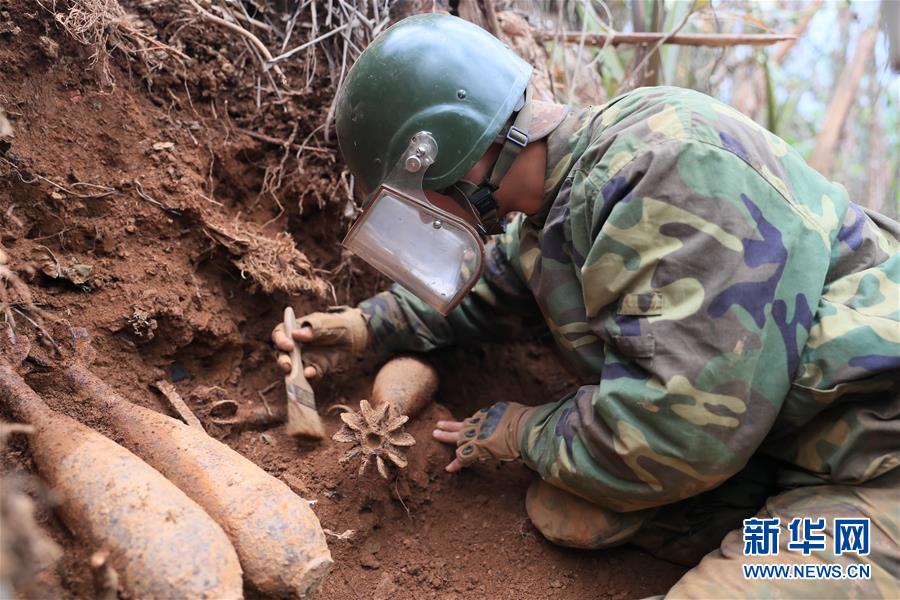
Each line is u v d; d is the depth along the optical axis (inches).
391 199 45.7
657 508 47.7
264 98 60.6
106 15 50.6
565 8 89.8
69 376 42.7
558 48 84.7
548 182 47.0
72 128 49.8
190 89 56.7
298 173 61.3
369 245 47.8
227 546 32.5
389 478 50.3
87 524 32.4
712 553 42.7
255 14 62.4
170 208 51.6
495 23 71.5
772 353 39.0
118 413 41.5
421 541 50.1
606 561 49.6
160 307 49.1
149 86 54.6
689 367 38.6
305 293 59.4
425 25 45.6
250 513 35.0
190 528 32.0
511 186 47.2
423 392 54.9
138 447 39.6
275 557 34.0
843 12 120.3
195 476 37.1
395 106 44.1
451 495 52.7
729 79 110.1
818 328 40.1
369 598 46.1
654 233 39.9
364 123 45.3
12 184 46.4
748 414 39.1
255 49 59.7
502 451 50.6
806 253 40.3
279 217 61.0
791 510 41.4
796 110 126.3
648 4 91.1
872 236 44.4
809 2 120.5
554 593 47.5
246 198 59.9
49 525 34.1
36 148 47.8
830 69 123.4
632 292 40.9
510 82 44.9
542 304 49.1
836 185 45.5
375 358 60.2
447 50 44.3
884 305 40.4
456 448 53.5
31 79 48.6
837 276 42.9
